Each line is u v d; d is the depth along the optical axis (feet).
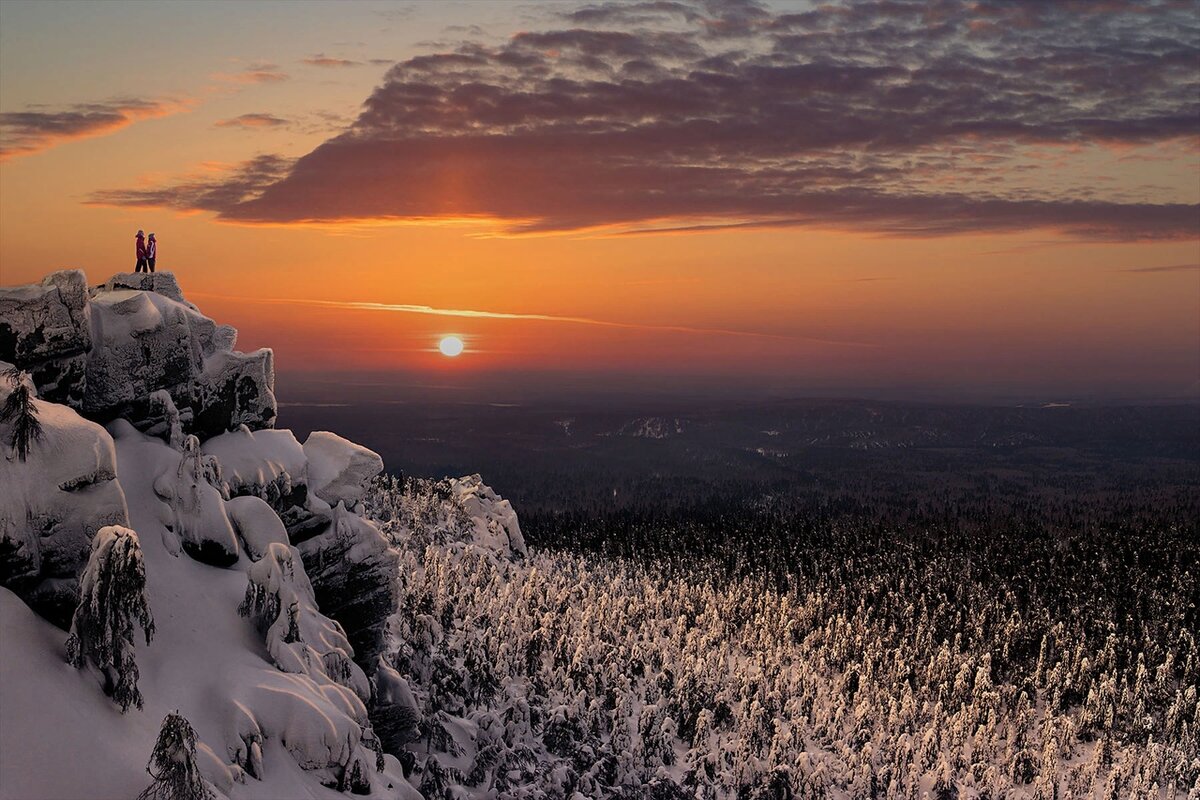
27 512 85.35
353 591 143.64
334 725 103.91
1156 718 611.06
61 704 78.18
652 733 377.30
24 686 76.84
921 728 560.61
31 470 86.79
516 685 346.13
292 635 112.27
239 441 132.87
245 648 106.83
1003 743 567.59
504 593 465.47
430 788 159.63
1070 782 506.89
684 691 458.91
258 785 93.30
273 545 114.62
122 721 83.05
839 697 553.23
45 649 81.76
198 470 115.55
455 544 540.93
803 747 458.91
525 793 211.41
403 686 155.53
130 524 105.19
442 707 233.14
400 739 156.87
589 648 432.25
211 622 105.50
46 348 103.65
